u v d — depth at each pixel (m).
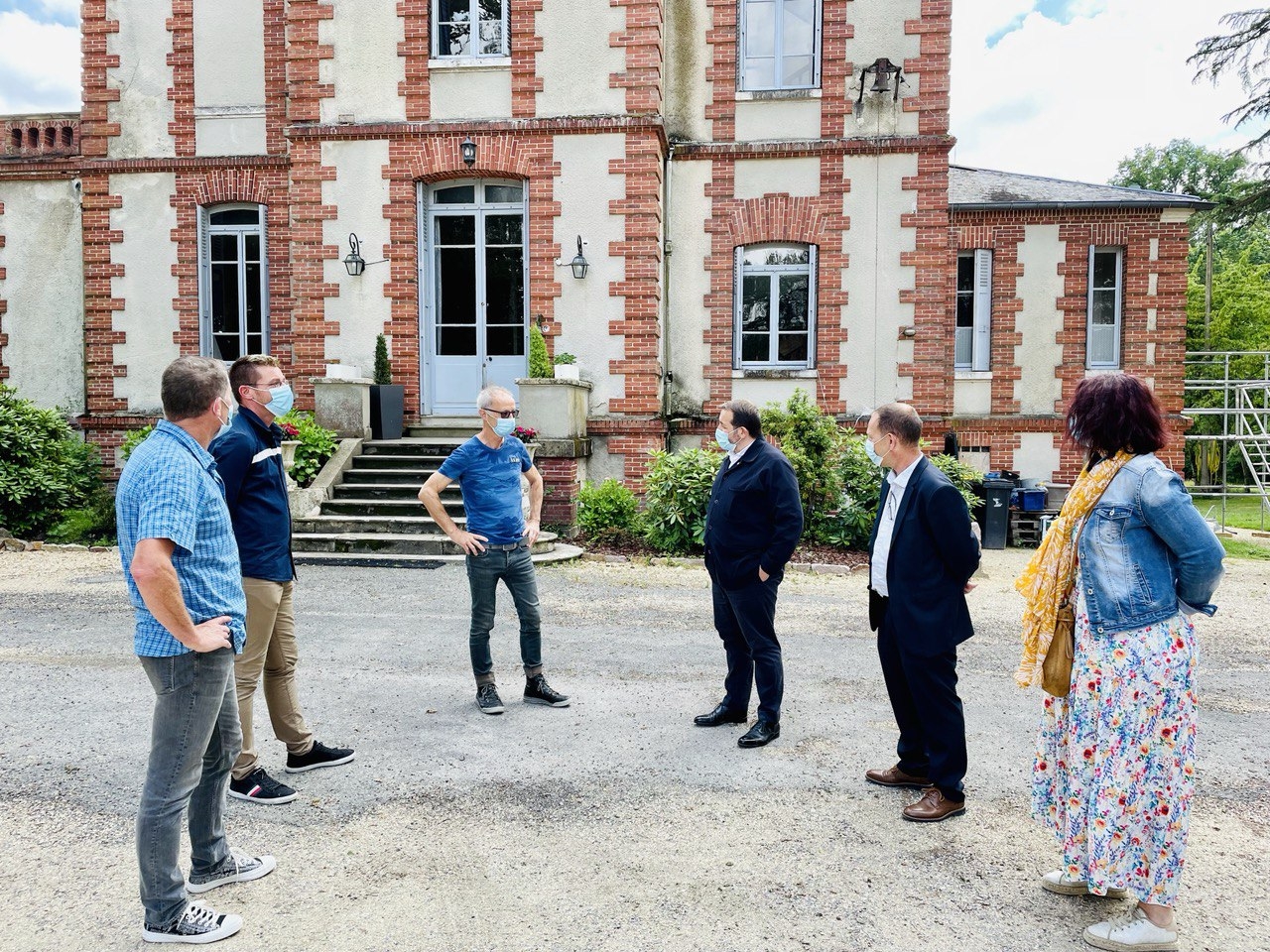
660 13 13.02
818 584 9.52
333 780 4.49
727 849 3.80
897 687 4.37
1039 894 3.45
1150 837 3.09
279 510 4.25
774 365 14.02
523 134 12.86
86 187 14.48
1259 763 4.81
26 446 12.15
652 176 12.73
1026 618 3.39
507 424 5.34
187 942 3.08
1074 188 15.20
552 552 10.64
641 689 5.96
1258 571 11.23
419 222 13.30
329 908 3.34
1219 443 23.44
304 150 13.16
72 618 7.76
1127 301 14.42
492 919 3.27
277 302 14.37
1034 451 14.27
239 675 4.16
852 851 3.79
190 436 3.14
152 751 3.10
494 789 4.39
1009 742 5.08
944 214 13.33
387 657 6.66
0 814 4.11
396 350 13.23
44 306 14.98
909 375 13.52
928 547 4.09
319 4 13.10
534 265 12.99
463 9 13.11
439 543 10.54
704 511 10.70
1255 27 20.83
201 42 14.27
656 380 13.12
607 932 3.18
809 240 13.59
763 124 13.66
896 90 13.30
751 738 4.94
